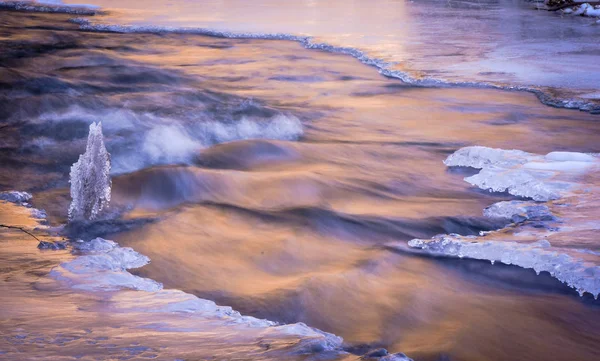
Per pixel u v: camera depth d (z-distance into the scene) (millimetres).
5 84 14773
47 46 21203
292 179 8961
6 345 3221
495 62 18094
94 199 7617
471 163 10109
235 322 4559
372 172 9805
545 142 11438
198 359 3168
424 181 9492
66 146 10750
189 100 14039
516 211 8047
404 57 19141
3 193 8484
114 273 5781
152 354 3195
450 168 10070
